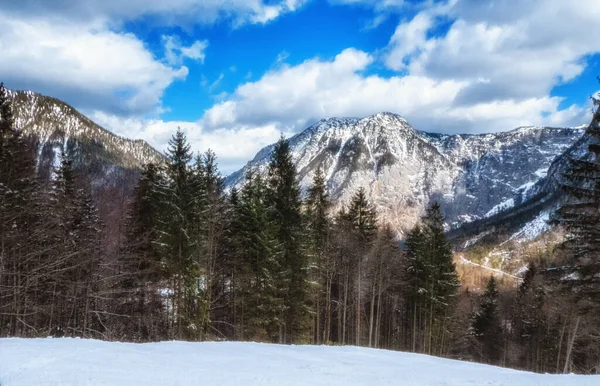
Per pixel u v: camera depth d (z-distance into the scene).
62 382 7.12
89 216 25.34
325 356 13.61
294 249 28.42
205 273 26.77
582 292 18.59
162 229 24.81
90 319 24.41
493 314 49.91
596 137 17.94
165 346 12.71
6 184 21.78
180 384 7.64
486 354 49.16
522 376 11.45
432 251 37.00
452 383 9.59
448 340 42.31
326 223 34.00
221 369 9.42
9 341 10.98
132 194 28.47
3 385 6.83
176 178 24.95
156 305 26.89
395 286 41.09
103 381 7.38
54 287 22.69
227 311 33.03
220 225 28.88
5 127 23.20
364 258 35.06
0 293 21.25
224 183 28.97
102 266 22.27
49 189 24.53
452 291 37.09
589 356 40.81
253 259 28.28
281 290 26.84
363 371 10.82
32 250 21.56
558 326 39.88
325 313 36.19
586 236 17.92
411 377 10.25
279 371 9.80
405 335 45.50
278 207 28.62
